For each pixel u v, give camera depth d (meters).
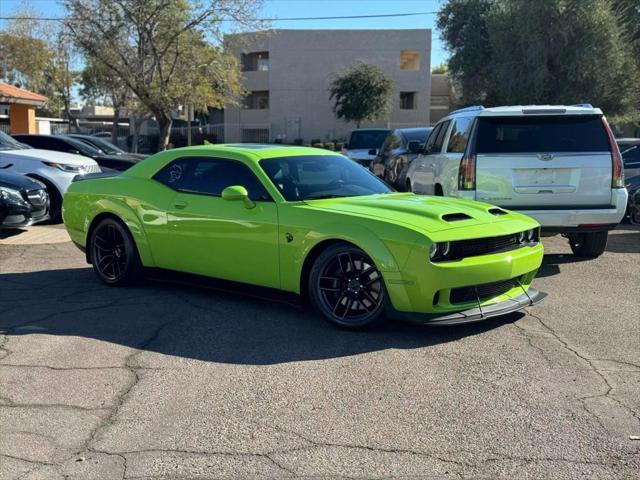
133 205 6.95
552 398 4.27
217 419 3.99
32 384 4.53
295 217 5.79
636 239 10.74
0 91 25.14
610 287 7.31
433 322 5.21
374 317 5.46
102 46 25.30
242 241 6.09
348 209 5.71
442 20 33.12
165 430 3.85
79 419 4.00
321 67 48.59
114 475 3.37
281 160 6.49
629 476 3.34
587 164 7.70
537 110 7.77
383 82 44.28
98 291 7.15
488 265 5.35
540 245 6.09
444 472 3.38
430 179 9.51
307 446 3.65
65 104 46.03
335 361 4.93
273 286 6.01
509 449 3.61
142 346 5.31
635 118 25.81
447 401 4.22
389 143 15.38
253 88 50.06
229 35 27.84
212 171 6.57
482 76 31.48
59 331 5.70
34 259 9.13
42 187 11.09
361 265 5.53
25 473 3.39
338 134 49.12
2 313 6.29
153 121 55.06
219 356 5.07
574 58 23.67
